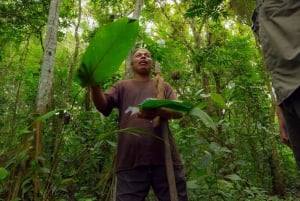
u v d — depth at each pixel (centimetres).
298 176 873
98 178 362
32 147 267
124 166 241
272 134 680
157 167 237
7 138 311
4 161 279
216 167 387
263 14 152
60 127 324
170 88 253
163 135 202
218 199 382
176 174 240
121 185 241
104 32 159
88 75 170
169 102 171
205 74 830
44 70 405
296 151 148
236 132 545
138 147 238
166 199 237
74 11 939
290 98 135
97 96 229
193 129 372
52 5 439
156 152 237
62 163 330
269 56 146
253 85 736
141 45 474
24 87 693
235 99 623
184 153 359
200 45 1161
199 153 365
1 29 676
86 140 352
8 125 351
